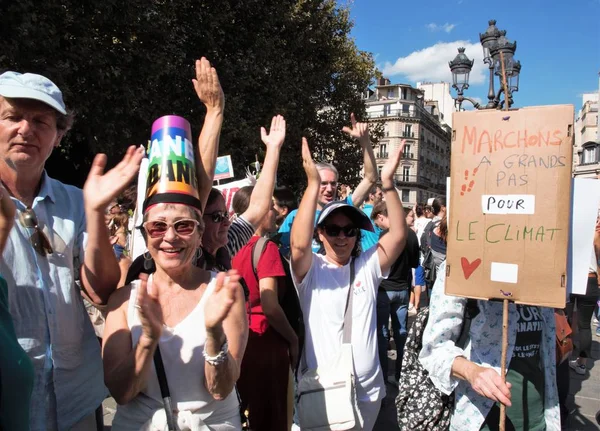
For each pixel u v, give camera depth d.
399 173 82.19
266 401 2.86
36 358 1.84
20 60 8.16
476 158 2.20
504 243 2.12
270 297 2.80
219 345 1.67
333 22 18.11
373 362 2.63
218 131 2.21
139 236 2.63
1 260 1.78
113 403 4.44
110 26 10.15
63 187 2.14
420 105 87.56
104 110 10.05
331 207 2.69
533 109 2.11
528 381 2.23
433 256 5.86
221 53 13.75
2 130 1.85
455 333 2.30
